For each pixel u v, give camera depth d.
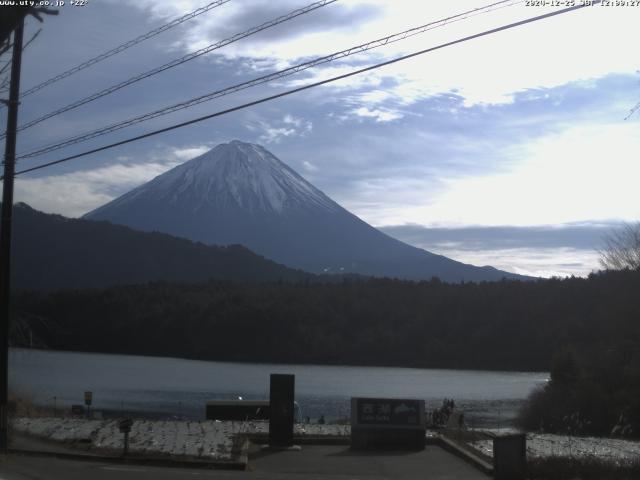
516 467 15.88
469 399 71.12
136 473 16.48
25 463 17.69
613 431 35.25
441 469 18.20
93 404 60.81
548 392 44.69
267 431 24.09
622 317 49.81
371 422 21.69
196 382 85.19
